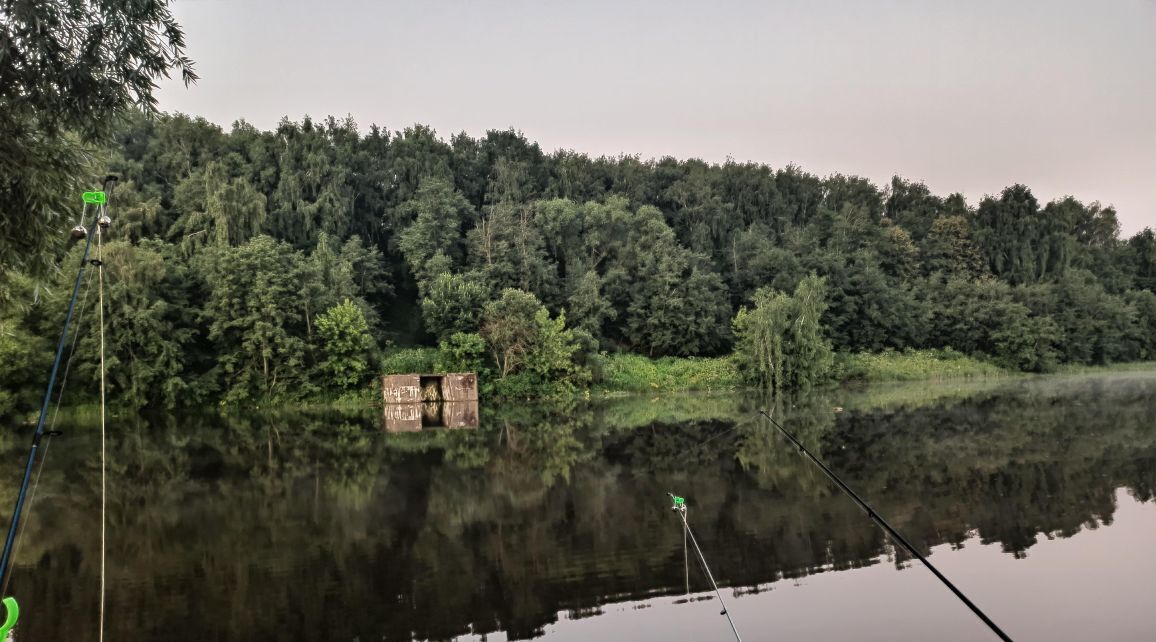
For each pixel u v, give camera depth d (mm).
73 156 9328
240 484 21453
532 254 68062
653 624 10664
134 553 14672
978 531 15164
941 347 77125
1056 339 71250
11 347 35875
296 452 27547
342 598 12070
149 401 45281
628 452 26203
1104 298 81562
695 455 25219
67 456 27016
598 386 56594
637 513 17094
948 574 12539
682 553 13992
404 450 27672
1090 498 18016
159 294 46594
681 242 87875
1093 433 28922
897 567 12984
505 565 13578
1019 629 10250
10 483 21984
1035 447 25781
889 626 10453
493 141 93438
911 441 27750
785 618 10773
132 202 54375
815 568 12945
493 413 42250
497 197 80812
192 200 57719
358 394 49625
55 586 12758
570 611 11281
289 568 13648
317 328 49875
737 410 41125
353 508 18219
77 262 41062
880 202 114438
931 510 16953
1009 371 71250
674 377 59656
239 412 44438
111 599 12125
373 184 81062
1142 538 14531
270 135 76812
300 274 50031
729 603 11414
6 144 8250
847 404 42688
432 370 51906
